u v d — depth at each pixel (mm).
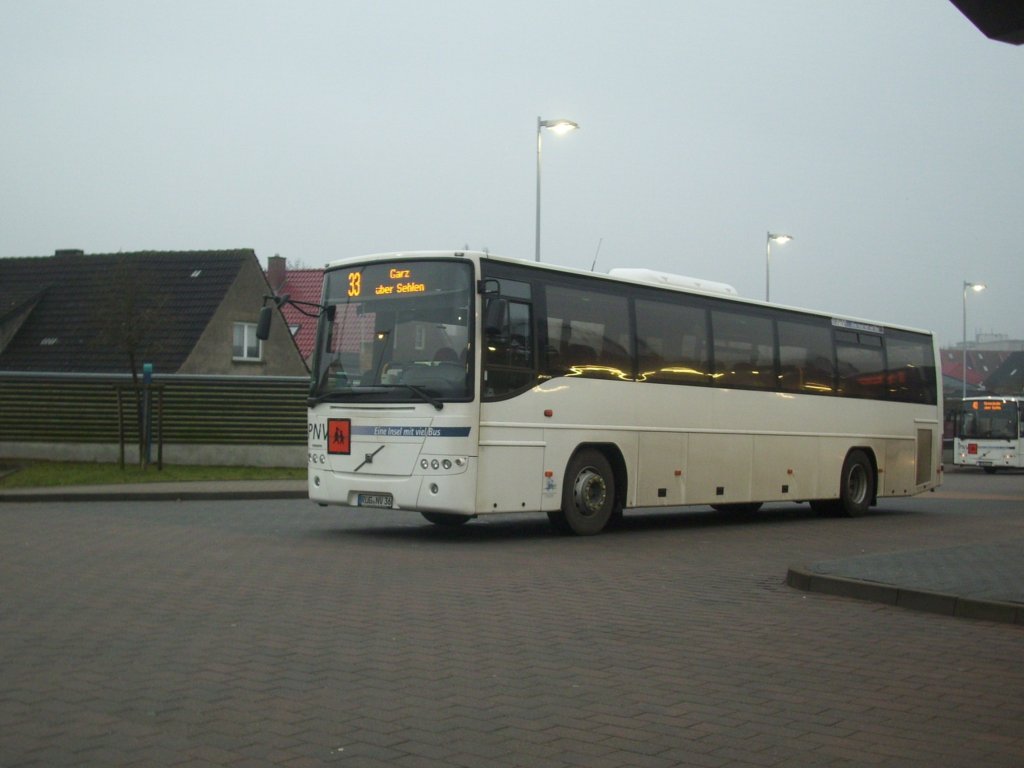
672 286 18359
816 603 11008
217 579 11562
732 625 9688
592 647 8602
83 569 12156
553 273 16297
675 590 11656
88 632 8773
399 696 6996
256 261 45500
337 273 16422
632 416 17391
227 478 27266
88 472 27109
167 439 30062
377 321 15875
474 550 14695
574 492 16547
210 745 5922
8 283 46062
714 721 6594
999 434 52406
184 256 45625
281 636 8711
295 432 30281
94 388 30312
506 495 15406
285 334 46219
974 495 32438
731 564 14062
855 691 7414
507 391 15438
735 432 19422
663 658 8281
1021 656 8609
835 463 21906
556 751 5938
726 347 19359
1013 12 8516
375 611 9867
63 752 5758
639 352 17594
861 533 18922
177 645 8336
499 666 7871
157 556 13344
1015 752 6102
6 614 9500
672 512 23812
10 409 30828
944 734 6434
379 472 15445
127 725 6262
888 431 23375
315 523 18250
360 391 15719
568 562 13734
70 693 6938
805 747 6113
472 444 14945
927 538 18047
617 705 6902
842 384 22125
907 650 8781
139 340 31109
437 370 15188
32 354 42031
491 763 5715
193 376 30094
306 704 6766
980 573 12109
